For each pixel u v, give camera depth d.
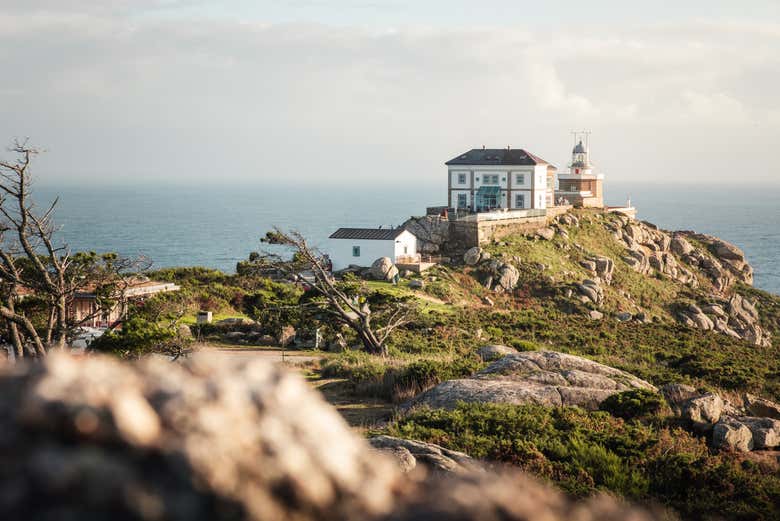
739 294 120.25
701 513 17.16
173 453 2.30
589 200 126.62
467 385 28.78
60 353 2.44
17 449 2.17
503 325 66.88
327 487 2.60
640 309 98.81
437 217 99.50
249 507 2.36
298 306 56.62
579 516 2.58
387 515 2.59
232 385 2.62
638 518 2.65
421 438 21.31
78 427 2.21
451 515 2.46
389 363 40.44
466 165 115.19
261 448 2.52
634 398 26.84
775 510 17.45
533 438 21.69
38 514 2.09
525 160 112.00
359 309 56.31
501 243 100.56
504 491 2.55
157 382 2.53
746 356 64.44
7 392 2.29
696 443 23.78
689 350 60.81
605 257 106.81
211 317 57.84
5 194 35.03
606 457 20.23
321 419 2.77
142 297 52.97
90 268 39.97
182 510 2.24
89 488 2.14
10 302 35.50
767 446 24.52
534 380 29.67
